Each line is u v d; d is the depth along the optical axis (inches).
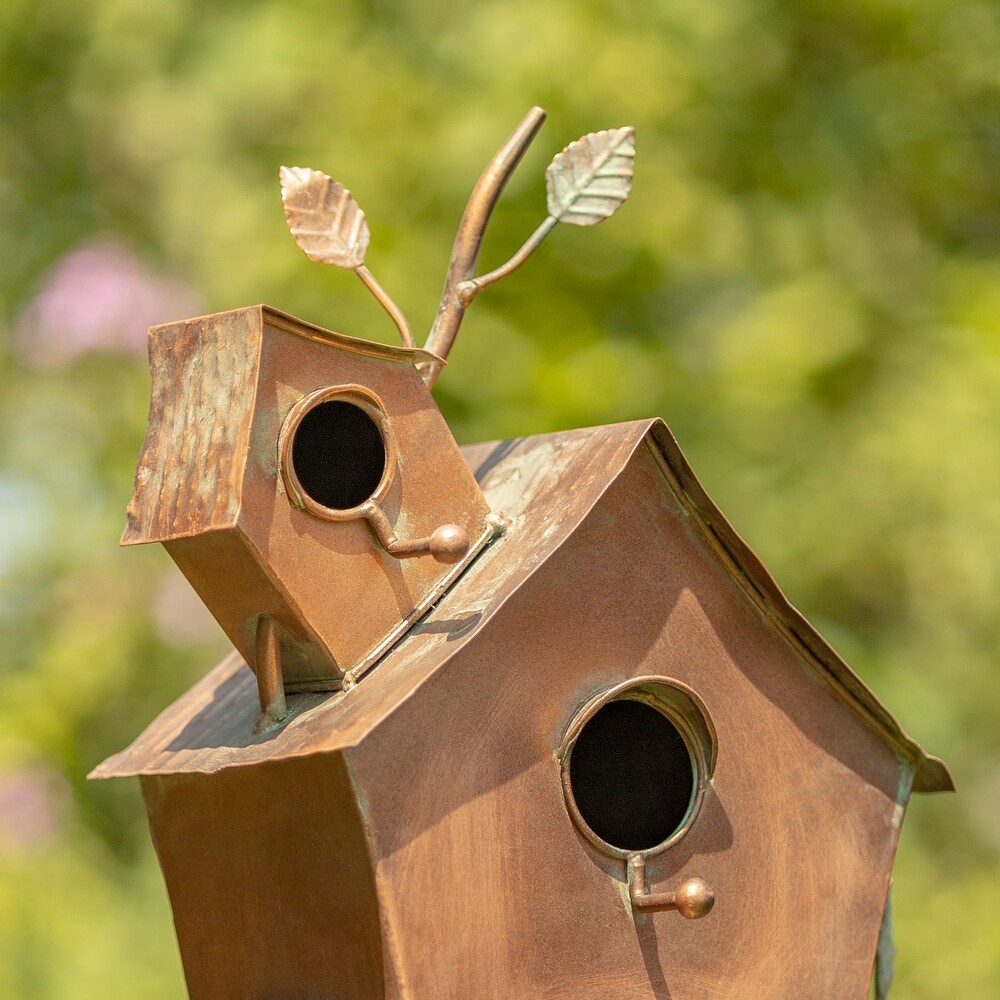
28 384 299.0
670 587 110.3
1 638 292.8
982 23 299.0
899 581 287.9
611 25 273.1
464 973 97.9
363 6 282.8
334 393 103.6
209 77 281.6
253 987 108.9
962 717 291.4
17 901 251.6
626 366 271.6
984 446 277.1
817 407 284.2
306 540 102.5
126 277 278.4
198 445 101.8
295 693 107.0
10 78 309.3
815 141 291.1
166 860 115.0
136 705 287.6
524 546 107.5
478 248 122.1
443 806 98.6
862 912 115.9
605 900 104.6
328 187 118.8
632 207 273.0
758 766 113.3
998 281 295.3
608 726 107.7
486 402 265.7
